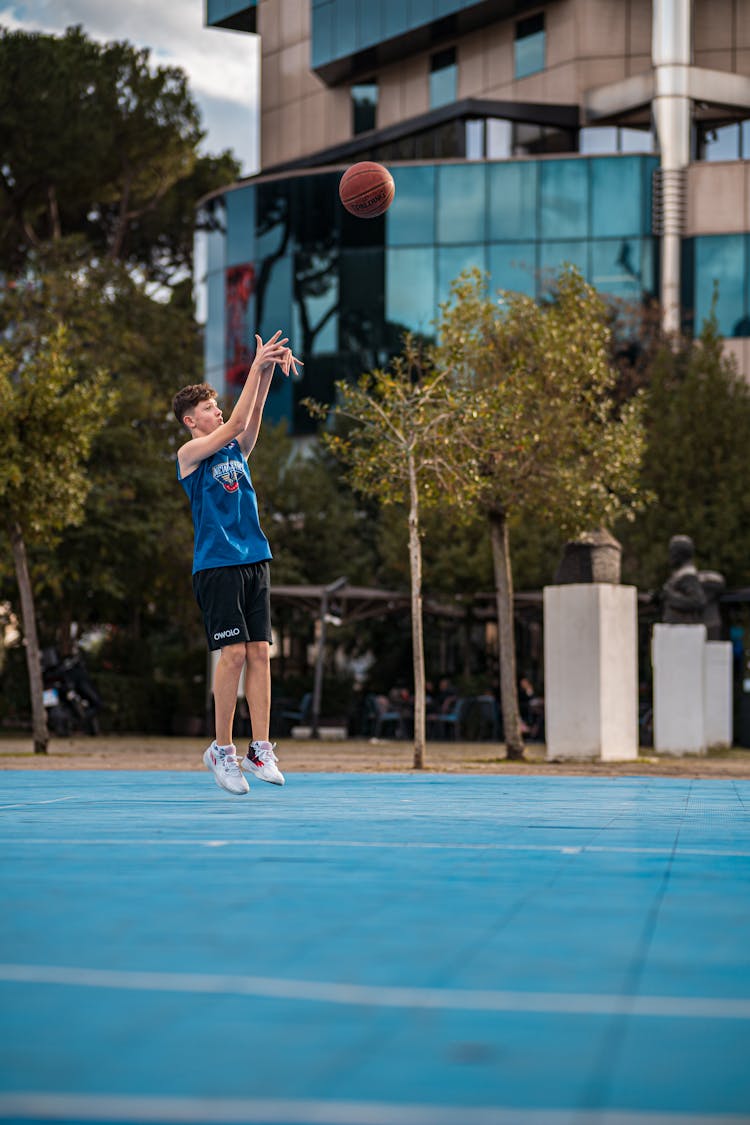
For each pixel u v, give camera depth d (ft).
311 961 9.46
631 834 18.38
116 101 146.51
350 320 145.38
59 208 160.04
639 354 130.62
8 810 22.12
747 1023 7.75
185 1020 7.75
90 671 123.54
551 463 61.77
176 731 116.78
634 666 60.90
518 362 62.13
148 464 113.29
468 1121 5.96
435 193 143.84
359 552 133.39
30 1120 5.98
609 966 9.36
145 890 12.80
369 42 159.33
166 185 156.66
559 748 58.70
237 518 23.52
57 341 69.97
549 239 141.90
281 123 175.73
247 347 151.02
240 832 18.28
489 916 11.41
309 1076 6.67
